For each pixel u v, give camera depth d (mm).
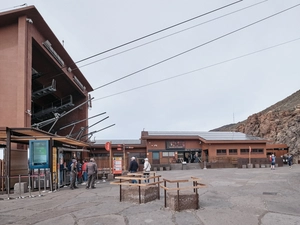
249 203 9617
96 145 40250
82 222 7469
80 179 19188
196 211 8406
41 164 14125
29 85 21188
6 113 20328
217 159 39812
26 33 21328
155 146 41312
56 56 26438
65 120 38625
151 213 8242
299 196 10984
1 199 12141
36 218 8117
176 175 23969
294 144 57906
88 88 40094
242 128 93000
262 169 31156
